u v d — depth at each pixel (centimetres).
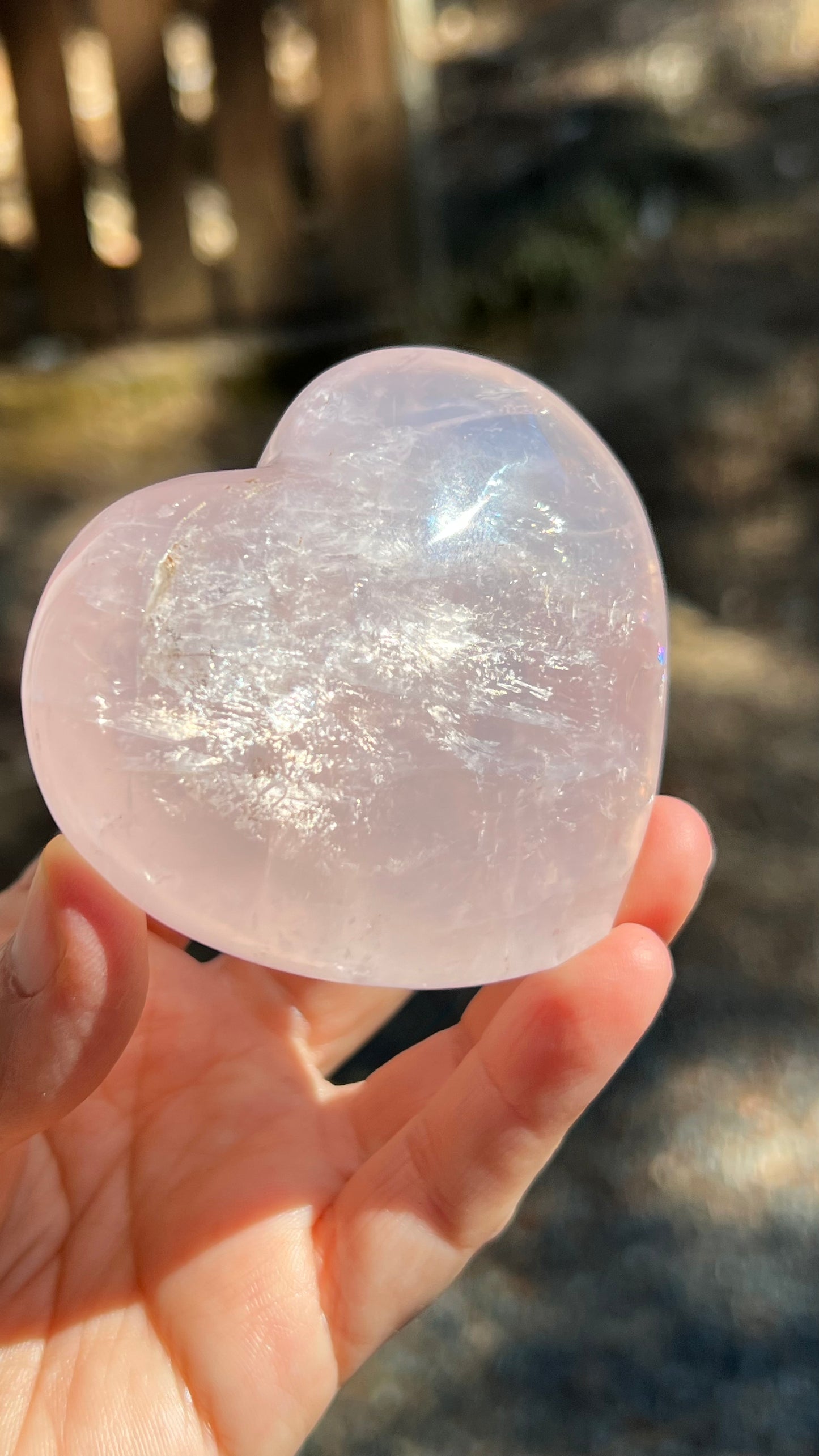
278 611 15
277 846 15
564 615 16
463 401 17
